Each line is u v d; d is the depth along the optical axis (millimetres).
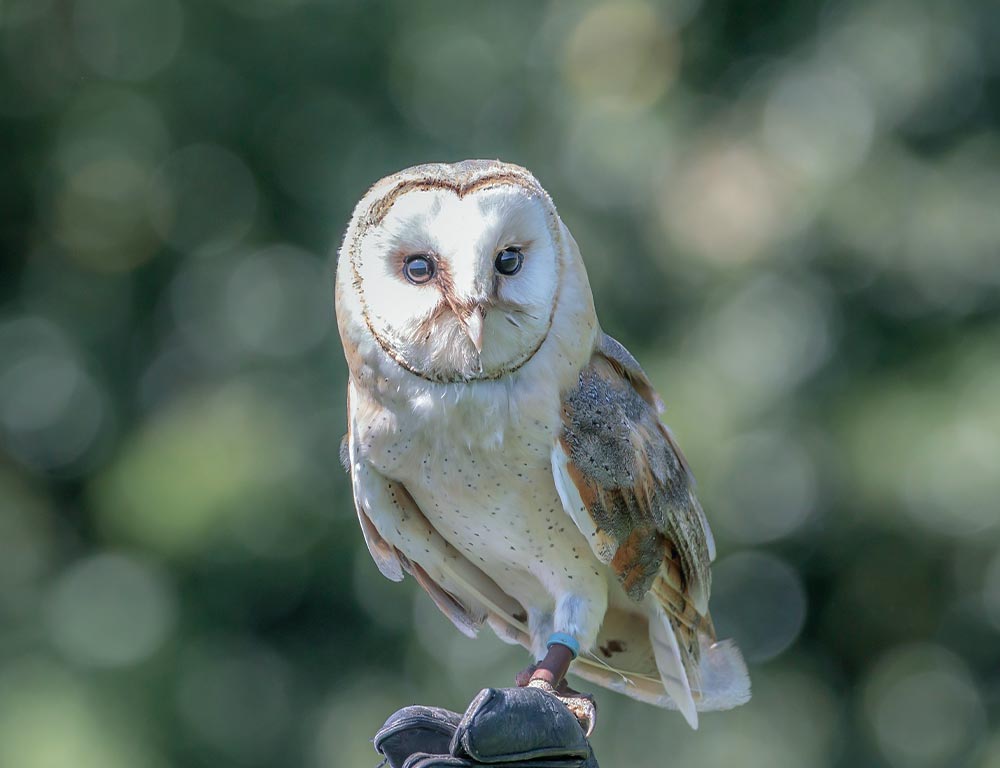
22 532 14203
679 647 6340
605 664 6438
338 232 13961
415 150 13930
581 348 5910
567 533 6043
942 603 13977
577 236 13359
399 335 5762
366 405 5914
